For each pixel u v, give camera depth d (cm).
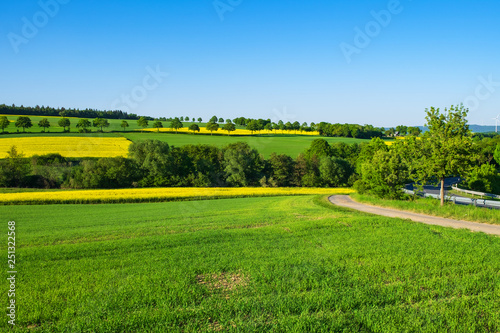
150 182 5453
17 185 4819
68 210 2916
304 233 1551
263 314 738
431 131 2389
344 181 6988
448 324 696
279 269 1027
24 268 1053
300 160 6931
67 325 691
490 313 738
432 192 4869
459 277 961
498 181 5550
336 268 1043
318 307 775
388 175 3188
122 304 784
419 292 858
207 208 3031
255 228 1702
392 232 1560
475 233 1529
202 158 6381
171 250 1266
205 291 864
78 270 1034
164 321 704
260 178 6481
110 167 5181
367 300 808
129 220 2247
